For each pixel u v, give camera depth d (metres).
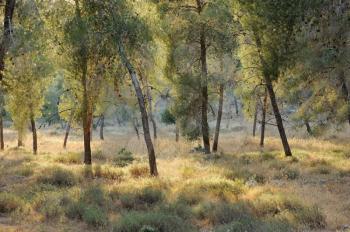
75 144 42.34
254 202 11.79
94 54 19.25
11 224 10.61
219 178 15.81
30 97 29.72
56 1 18.50
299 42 17.09
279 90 23.89
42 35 16.97
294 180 16.31
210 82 25.89
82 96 20.81
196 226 10.41
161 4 24.97
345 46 15.76
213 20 24.11
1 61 15.94
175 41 25.97
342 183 15.23
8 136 54.69
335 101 19.11
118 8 17.94
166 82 29.44
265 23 19.47
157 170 19.38
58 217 11.25
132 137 47.44
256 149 31.14
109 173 18.27
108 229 10.12
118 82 20.75
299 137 38.53
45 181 16.47
